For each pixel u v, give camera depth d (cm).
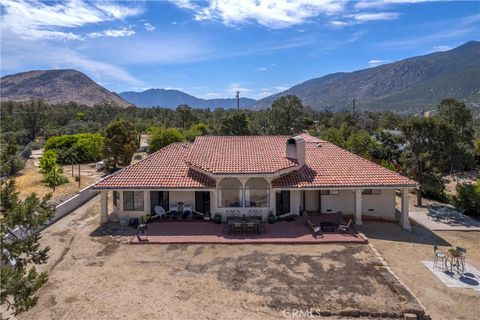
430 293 1622
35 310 1448
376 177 2555
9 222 1013
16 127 8788
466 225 2605
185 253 2025
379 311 1437
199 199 2667
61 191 3319
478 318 1435
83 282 1677
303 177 2581
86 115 11538
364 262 1908
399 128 3228
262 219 2550
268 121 8062
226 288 1625
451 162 3216
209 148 2927
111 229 2423
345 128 6806
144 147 6334
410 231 2456
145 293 1581
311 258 1959
